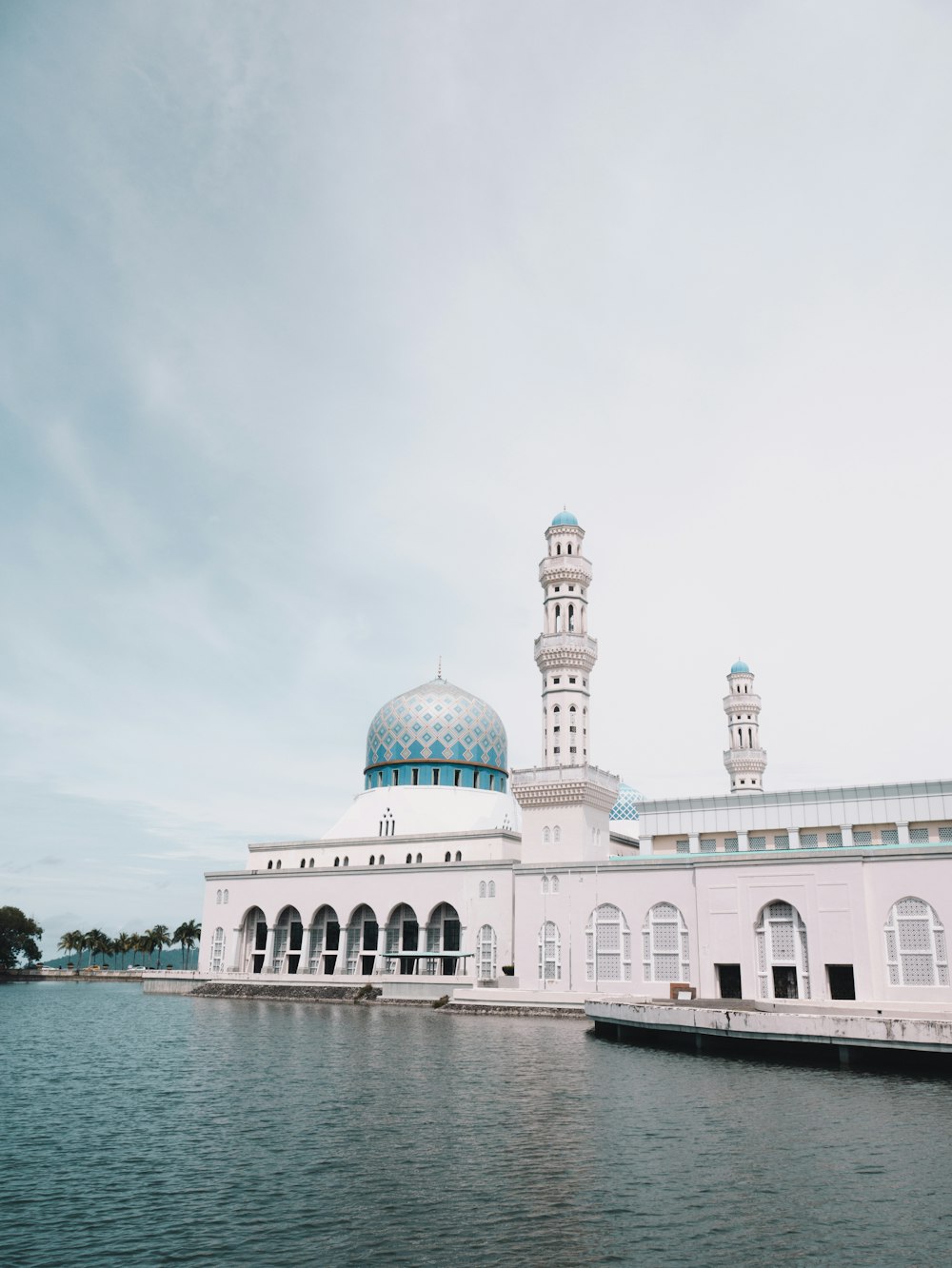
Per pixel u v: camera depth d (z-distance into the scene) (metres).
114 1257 20.62
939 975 69.56
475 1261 20.27
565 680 98.12
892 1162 27.61
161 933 185.75
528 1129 32.03
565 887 88.88
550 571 100.88
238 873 115.25
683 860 82.62
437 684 124.44
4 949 172.25
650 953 82.81
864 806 92.81
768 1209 23.53
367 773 123.25
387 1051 53.19
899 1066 46.69
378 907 103.69
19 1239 21.67
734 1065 47.41
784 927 76.19
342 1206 23.84
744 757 123.56
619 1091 39.47
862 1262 20.20
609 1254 20.66
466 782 118.12
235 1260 20.34
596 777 95.12
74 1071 46.25
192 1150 29.50
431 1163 27.66
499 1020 74.69
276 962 112.69
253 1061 49.00
